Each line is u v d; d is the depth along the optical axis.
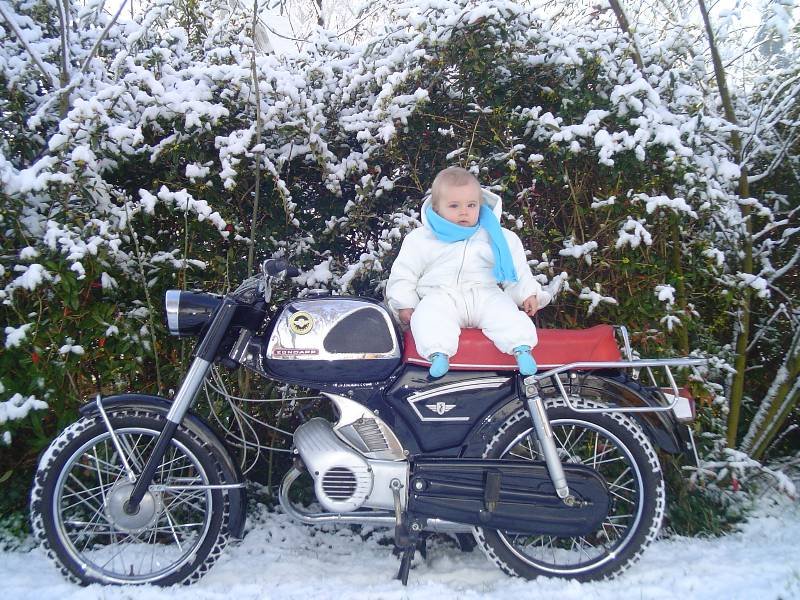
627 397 2.65
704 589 2.50
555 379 2.65
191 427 2.58
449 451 2.64
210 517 2.57
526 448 2.90
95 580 2.51
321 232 3.61
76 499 2.99
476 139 3.40
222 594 2.46
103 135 3.06
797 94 3.53
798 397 3.48
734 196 3.36
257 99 3.12
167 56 3.31
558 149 3.07
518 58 3.28
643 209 3.17
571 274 3.34
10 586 2.50
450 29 3.21
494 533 2.63
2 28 3.29
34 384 2.87
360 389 2.61
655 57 3.57
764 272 3.53
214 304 2.62
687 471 3.26
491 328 2.57
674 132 3.01
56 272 2.83
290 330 2.59
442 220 2.68
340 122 3.48
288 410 3.29
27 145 3.24
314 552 2.90
